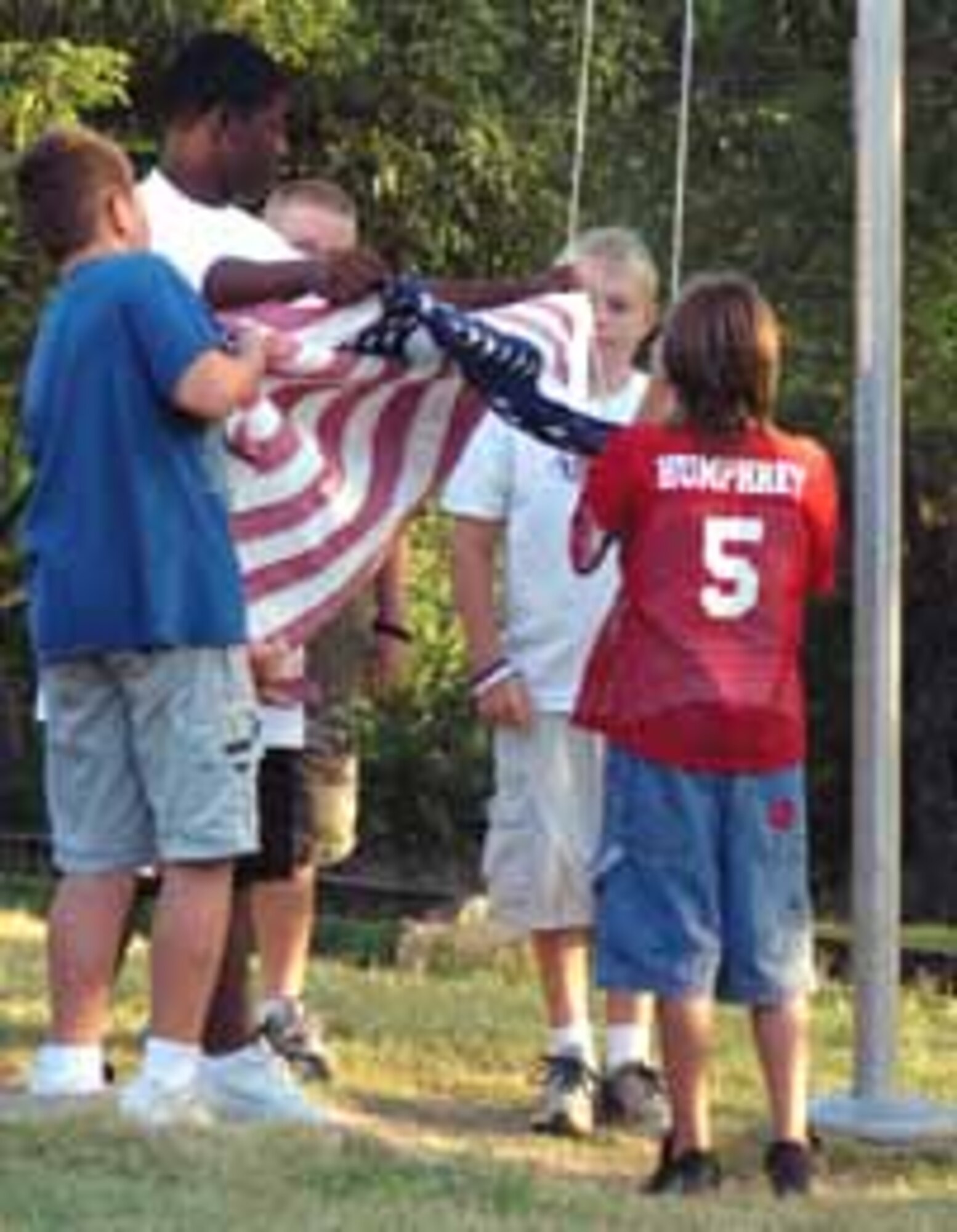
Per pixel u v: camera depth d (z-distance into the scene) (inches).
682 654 676.1
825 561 696.4
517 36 1830.7
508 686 764.6
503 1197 644.7
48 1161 644.1
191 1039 681.0
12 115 1555.1
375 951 1336.1
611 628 692.1
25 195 689.0
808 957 692.1
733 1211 647.8
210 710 668.7
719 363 677.9
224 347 677.3
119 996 911.7
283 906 800.3
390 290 725.3
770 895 684.1
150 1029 690.2
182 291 668.7
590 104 1827.0
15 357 1665.8
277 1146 666.8
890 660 762.2
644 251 783.7
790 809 685.9
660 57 1844.2
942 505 1889.8
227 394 660.7
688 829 676.7
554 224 1827.0
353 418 739.4
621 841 682.2
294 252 754.2
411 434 745.6
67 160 681.6
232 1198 619.5
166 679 666.8
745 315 679.7
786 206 1765.5
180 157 725.3
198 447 671.1
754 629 680.4
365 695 932.6
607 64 1814.7
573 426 740.7
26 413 689.0
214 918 676.7
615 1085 772.6
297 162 1814.7
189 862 671.8
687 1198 666.2
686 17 1320.1
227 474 711.1
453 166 1819.6
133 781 687.7
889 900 768.3
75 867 693.3
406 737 1884.8
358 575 740.0
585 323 755.4
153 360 660.7
